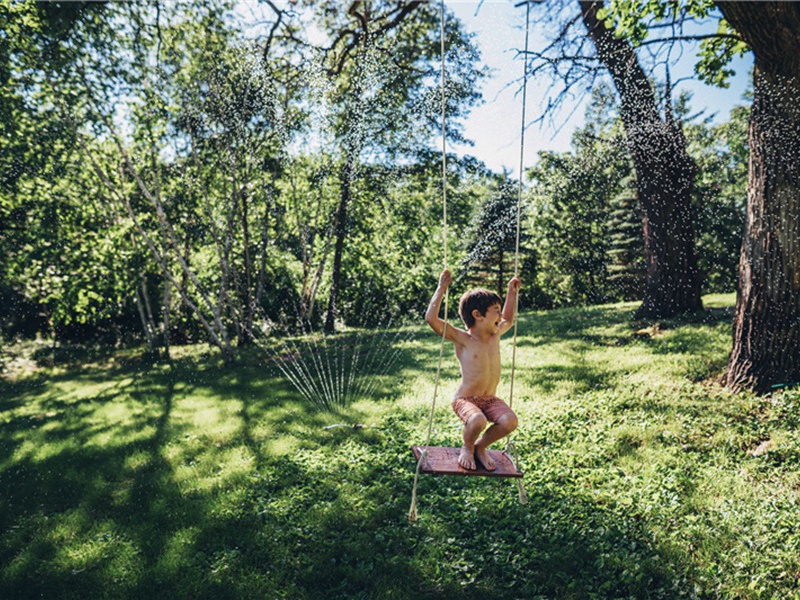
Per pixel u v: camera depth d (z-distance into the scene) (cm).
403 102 1535
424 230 2312
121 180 1636
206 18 1301
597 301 3119
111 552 506
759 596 370
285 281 2267
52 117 1366
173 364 1702
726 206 2459
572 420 723
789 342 683
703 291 2647
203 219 1783
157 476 684
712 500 491
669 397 746
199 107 1423
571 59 927
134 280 1848
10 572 481
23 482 704
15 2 1130
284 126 1433
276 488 614
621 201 2736
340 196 1792
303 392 1070
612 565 418
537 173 2597
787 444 563
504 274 3191
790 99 642
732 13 612
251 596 422
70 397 1336
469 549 459
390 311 2605
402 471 624
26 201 1551
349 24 1592
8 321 2534
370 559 458
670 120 1217
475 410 395
